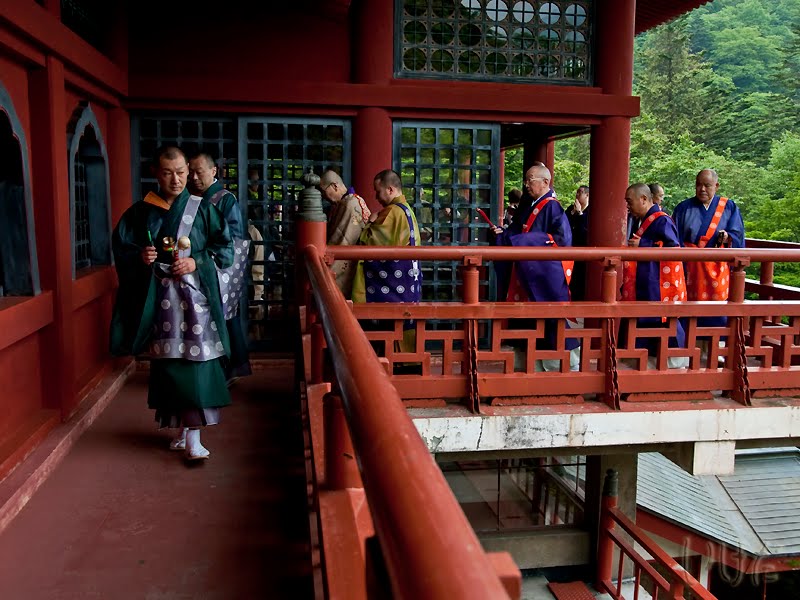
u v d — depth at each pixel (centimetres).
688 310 417
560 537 621
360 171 589
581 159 2995
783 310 424
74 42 403
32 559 264
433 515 56
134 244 338
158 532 287
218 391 348
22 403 358
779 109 3341
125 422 421
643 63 3775
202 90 553
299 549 275
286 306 597
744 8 5078
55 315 383
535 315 402
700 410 409
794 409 419
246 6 570
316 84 569
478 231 630
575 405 412
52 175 375
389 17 584
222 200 427
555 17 623
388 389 89
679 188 2694
